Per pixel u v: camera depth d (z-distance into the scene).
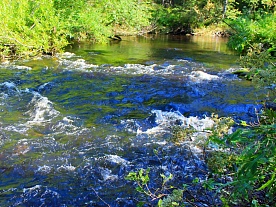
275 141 1.39
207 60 11.60
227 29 21.56
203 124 5.81
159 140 5.04
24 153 4.54
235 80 8.73
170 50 13.86
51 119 5.79
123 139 5.07
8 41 10.82
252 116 6.21
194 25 22.48
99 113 6.20
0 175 4.02
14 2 11.94
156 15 23.31
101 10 17.36
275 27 11.04
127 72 9.41
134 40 17.27
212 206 2.63
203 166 4.06
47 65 9.99
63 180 3.94
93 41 15.65
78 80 8.41
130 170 4.16
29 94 7.13
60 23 12.38
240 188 1.51
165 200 2.03
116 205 3.47
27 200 3.55
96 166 4.24
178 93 7.52
